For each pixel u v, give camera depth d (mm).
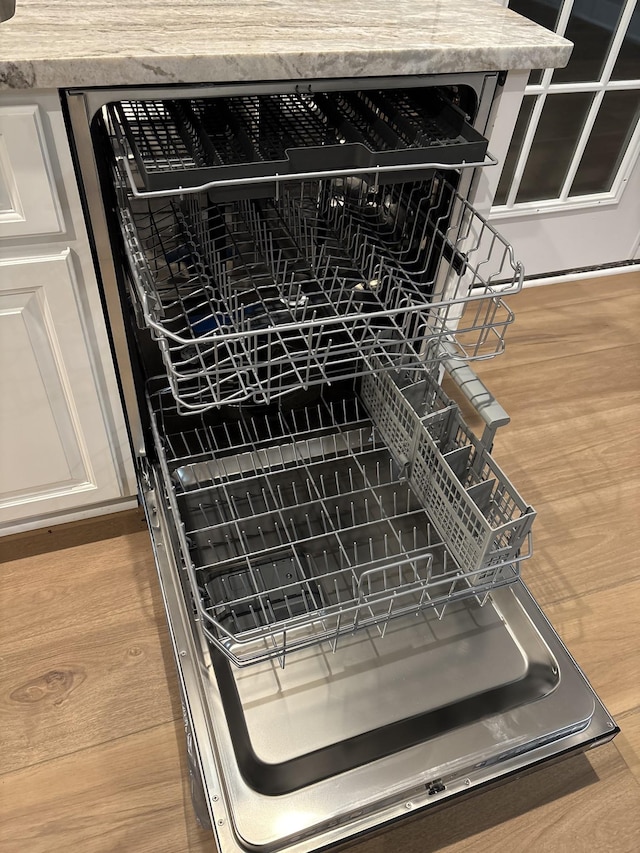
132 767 995
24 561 1232
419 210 1116
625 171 1890
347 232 1248
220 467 1236
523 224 1894
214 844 932
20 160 787
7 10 840
